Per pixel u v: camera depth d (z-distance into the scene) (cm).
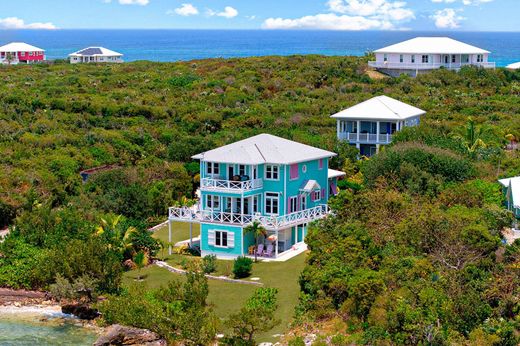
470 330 3728
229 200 5672
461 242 4509
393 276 4184
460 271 4109
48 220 5469
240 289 4803
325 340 3859
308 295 4359
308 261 4675
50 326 4559
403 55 12838
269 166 5684
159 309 4212
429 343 3584
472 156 7012
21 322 4612
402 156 6234
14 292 5038
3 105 9631
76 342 4306
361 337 3775
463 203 5516
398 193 5578
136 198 6456
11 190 6644
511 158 7062
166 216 6700
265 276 5003
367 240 4694
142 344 4150
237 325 3816
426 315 3725
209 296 4678
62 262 4891
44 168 7306
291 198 5747
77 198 6656
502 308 3866
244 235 5497
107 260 4841
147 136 8900
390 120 8088
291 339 3912
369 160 6656
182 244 5847
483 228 4591
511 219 5178
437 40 13300
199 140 8269
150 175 7256
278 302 4503
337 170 7031
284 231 5612
